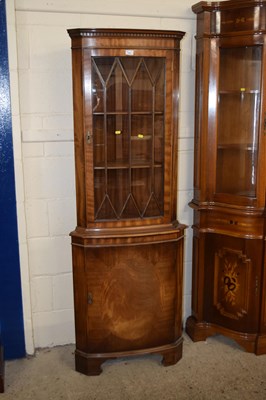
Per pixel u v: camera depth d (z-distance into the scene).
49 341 2.81
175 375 2.52
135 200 2.43
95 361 2.50
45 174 2.61
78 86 2.23
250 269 2.62
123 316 2.48
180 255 2.53
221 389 2.39
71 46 2.29
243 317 2.69
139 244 2.40
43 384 2.45
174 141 2.39
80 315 2.47
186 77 2.74
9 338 2.68
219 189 2.70
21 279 2.63
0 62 2.36
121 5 2.55
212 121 2.59
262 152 2.50
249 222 2.57
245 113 2.61
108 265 2.40
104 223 2.38
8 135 2.45
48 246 2.70
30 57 2.47
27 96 2.50
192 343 2.83
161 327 2.55
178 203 2.89
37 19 2.44
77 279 2.43
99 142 2.33
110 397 2.33
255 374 2.52
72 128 2.60
